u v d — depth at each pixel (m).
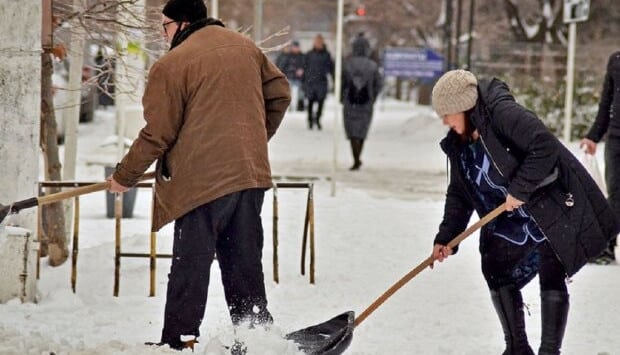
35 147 11.65
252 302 9.71
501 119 9.04
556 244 9.18
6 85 11.38
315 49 41.97
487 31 56.34
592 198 9.29
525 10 53.22
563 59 38.75
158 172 9.63
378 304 9.80
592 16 49.66
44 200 9.53
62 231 13.91
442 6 58.88
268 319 9.78
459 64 42.69
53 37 13.37
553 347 9.36
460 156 9.52
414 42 65.44
